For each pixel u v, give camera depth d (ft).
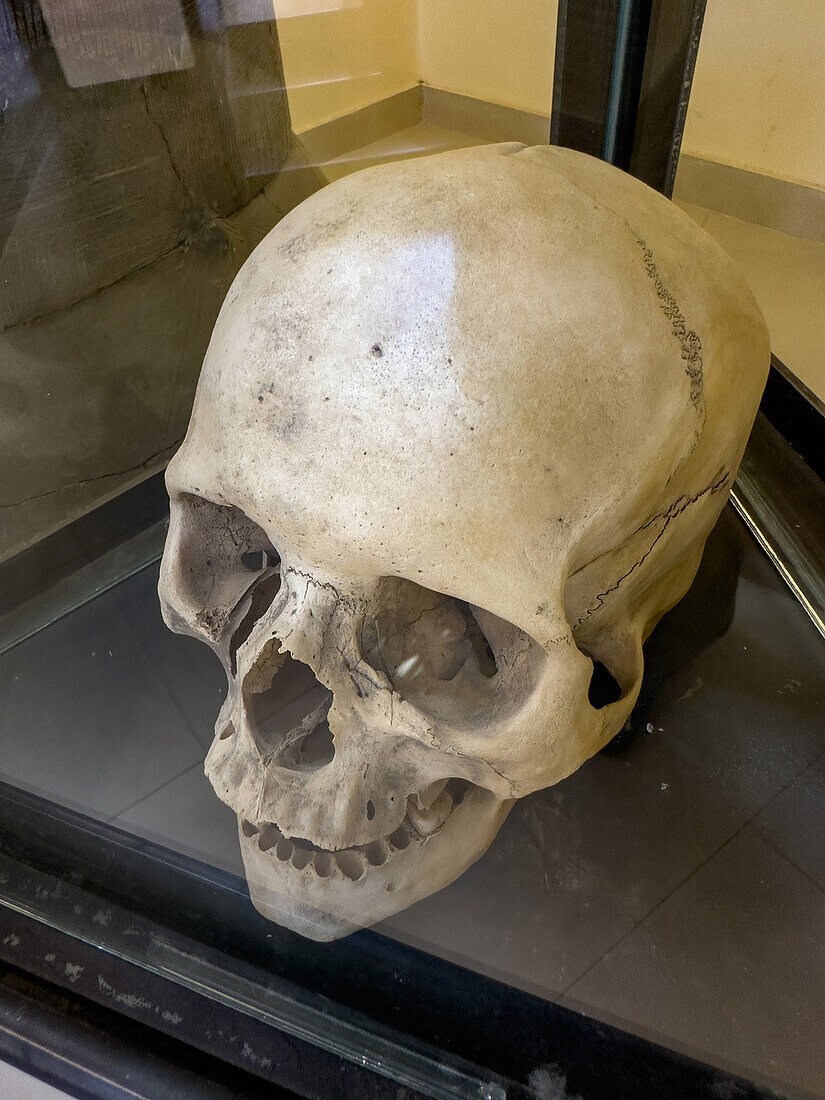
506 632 3.01
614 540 2.70
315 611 2.76
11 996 2.91
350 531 2.43
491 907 3.30
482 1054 2.73
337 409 2.40
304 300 2.47
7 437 4.38
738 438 3.15
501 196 2.56
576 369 2.46
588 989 3.05
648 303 2.62
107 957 2.99
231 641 3.35
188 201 4.19
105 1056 2.74
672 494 2.89
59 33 3.50
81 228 4.10
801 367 5.22
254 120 3.85
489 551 2.44
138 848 3.39
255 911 3.15
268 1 3.58
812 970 3.14
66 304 4.27
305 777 2.97
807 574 4.45
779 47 4.48
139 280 4.40
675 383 2.65
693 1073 2.78
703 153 4.98
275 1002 2.85
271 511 2.50
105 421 4.74
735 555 4.61
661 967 3.12
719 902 3.32
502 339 2.40
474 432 2.37
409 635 3.08
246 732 2.96
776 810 3.61
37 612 4.55
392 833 3.15
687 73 4.04
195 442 2.80
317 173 3.92
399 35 3.79
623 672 3.45
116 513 4.88
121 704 4.09
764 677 4.08
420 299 2.40
